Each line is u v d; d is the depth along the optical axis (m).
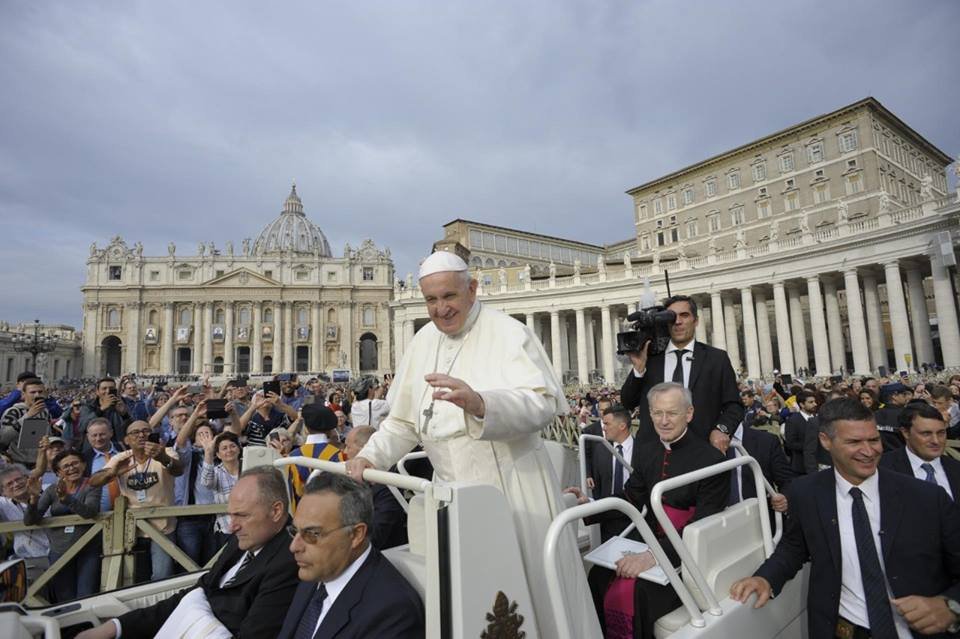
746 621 2.79
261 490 3.11
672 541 2.61
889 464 4.30
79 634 2.96
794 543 3.16
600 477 5.74
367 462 2.57
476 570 1.92
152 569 4.96
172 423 7.68
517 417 2.10
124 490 5.35
